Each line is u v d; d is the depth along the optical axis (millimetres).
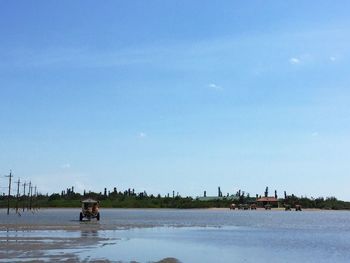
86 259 35344
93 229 70625
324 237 65688
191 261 37219
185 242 53156
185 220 116750
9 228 69188
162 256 38844
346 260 39469
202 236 63312
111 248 43781
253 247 48781
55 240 49906
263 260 38719
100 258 36188
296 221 127188
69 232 62906
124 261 35062
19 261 33344
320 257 41312
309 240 59750
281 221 124438
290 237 64875
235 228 85438
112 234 61844
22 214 152750
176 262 35656
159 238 57844
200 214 185875
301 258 40469
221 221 116250
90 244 46781
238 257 40281
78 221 95000
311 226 98625
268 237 63812
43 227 72812
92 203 97250
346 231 81062
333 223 116188
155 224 92125
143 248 44906
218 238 60312
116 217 130625
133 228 77125
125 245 47250
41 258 35188
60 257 35938
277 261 38344
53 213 167125
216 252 43688
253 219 135875
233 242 54469
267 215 187750
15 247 42250
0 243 45500
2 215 140250
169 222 103312
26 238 51844
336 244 53938
